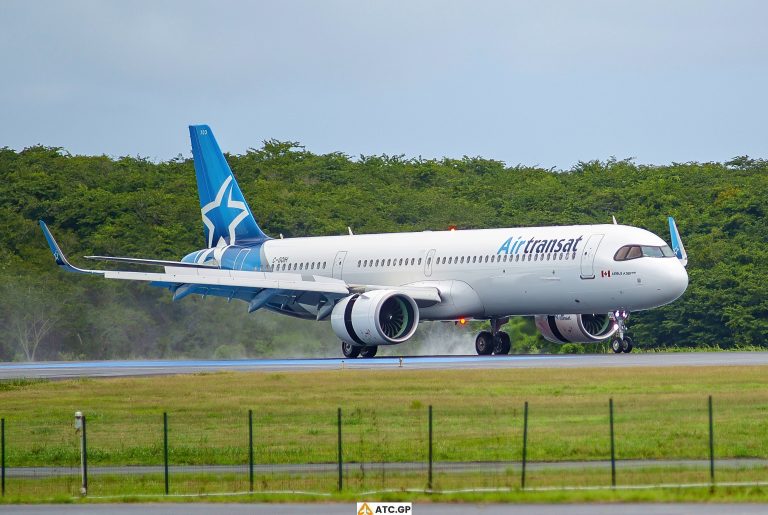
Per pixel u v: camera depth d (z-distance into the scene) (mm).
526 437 116438
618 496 94938
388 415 142250
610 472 106562
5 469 122188
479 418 137625
